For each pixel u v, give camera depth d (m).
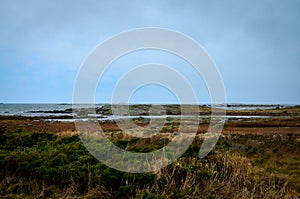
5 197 4.96
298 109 87.00
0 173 5.68
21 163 5.75
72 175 5.62
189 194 5.40
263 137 16.67
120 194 5.32
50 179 5.61
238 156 8.46
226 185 5.83
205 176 5.93
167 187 5.49
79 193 5.34
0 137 7.86
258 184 6.45
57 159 6.07
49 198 5.09
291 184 7.37
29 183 5.45
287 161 10.69
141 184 5.57
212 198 5.38
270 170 9.03
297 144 13.95
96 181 5.47
